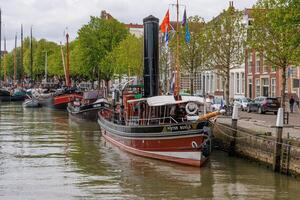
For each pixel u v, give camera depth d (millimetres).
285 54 29891
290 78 52719
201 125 24891
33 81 120375
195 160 25047
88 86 99375
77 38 87250
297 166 22219
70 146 33469
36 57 122125
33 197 19703
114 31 79625
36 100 76500
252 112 50219
